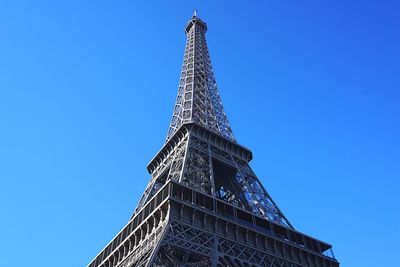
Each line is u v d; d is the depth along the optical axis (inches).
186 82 5285.4
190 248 2415.1
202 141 3981.3
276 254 2906.0
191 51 6112.2
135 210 3553.2
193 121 4079.7
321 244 3302.2
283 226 3169.3
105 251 3257.9
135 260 2474.2
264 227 3073.3
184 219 2618.1
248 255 2719.0
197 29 6786.4
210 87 5433.1
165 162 4020.7
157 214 2691.9
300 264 2979.8
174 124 4598.9
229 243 2704.2
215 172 4052.7
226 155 4072.3
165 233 2383.1
